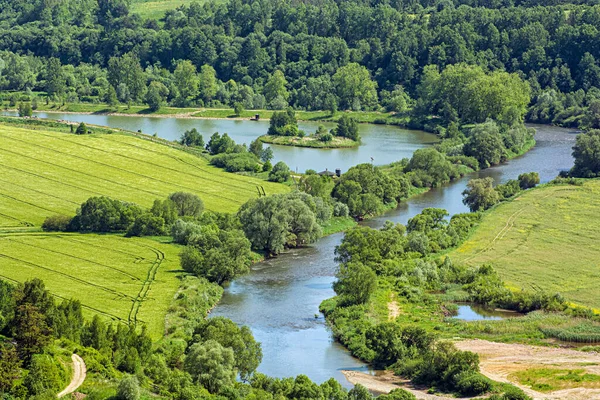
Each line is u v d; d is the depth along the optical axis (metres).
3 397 183.75
